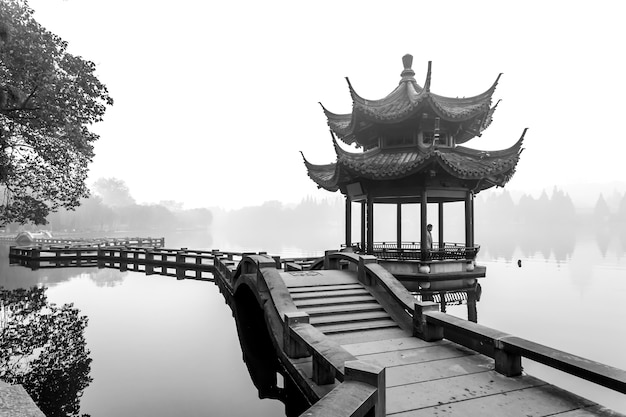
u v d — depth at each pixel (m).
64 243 61.00
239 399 9.05
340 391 4.63
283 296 10.36
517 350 6.81
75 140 18.98
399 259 16.91
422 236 16.61
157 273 30.53
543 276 25.02
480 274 17.27
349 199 19.61
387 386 6.67
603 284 22.02
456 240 68.44
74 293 21.83
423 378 7.02
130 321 16.00
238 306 15.59
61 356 11.80
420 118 17.30
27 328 14.70
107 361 11.44
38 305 18.61
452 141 18.64
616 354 10.65
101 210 121.50
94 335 14.00
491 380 6.92
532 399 6.14
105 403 8.73
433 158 15.23
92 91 18.84
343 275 13.27
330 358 6.29
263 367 11.26
